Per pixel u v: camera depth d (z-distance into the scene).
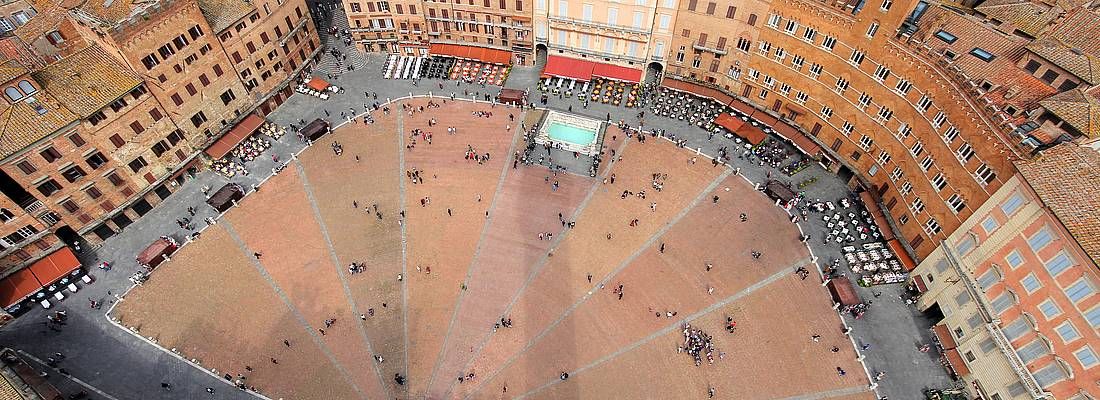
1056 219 46.91
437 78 96.12
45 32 74.31
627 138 86.06
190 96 75.69
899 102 66.81
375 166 82.69
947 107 60.16
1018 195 50.88
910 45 63.25
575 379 61.19
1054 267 47.84
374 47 99.44
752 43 79.25
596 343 64.06
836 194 77.94
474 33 94.75
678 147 84.62
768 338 63.59
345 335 64.94
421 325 65.88
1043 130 52.88
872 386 59.44
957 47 63.03
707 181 80.00
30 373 56.94
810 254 70.94
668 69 89.44
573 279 70.00
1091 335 45.62
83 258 71.12
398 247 73.38
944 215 61.12
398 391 60.66
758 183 79.19
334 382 61.19
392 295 68.69
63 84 64.38
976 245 56.31
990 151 54.38
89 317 65.62
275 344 63.97
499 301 68.06
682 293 68.12
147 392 59.81
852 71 70.75
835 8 68.38
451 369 62.28
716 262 70.94
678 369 61.56
